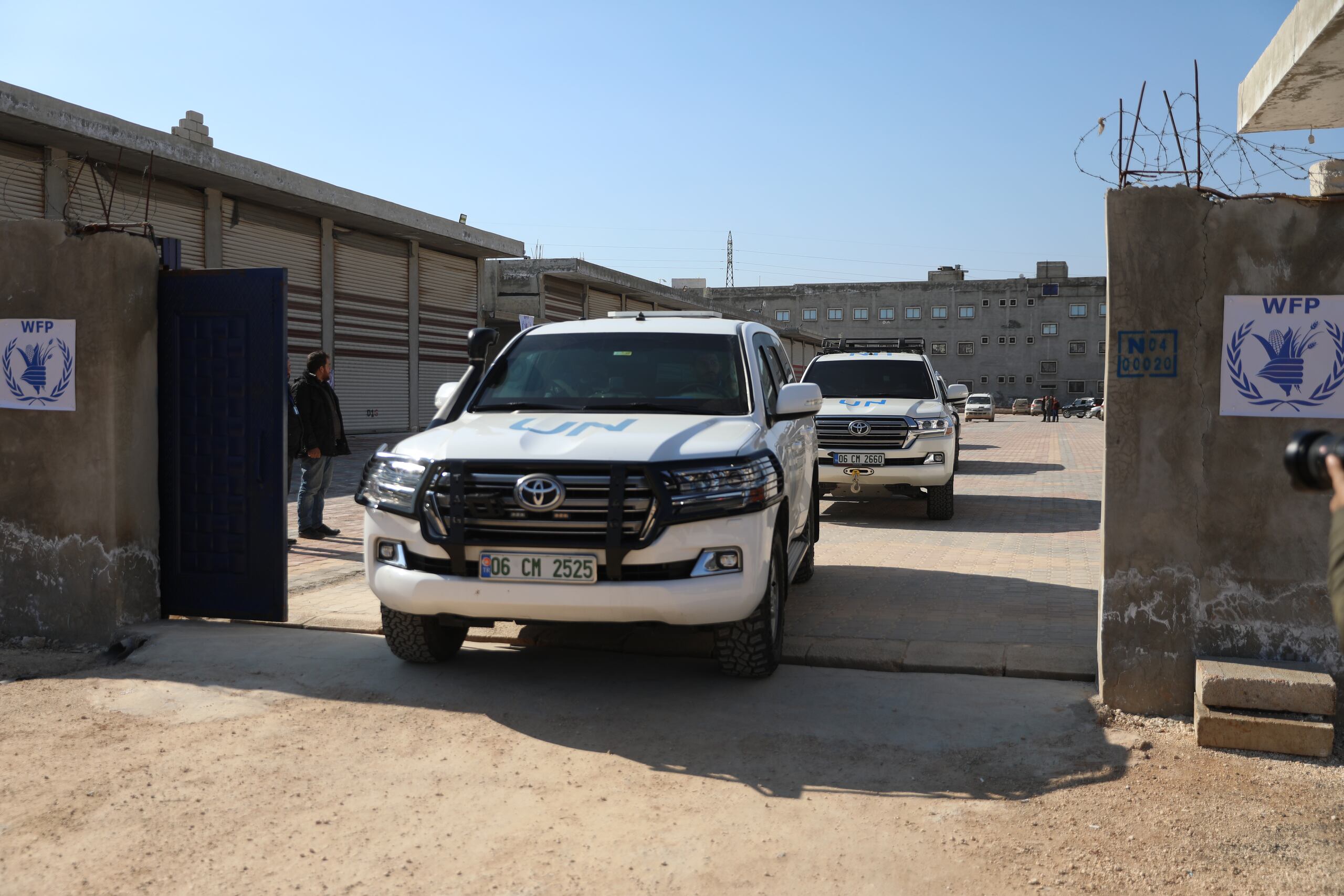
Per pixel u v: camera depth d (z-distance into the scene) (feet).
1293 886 9.86
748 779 12.52
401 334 96.48
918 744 13.65
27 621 19.81
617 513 14.37
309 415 31.73
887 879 10.03
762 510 15.31
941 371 267.80
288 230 81.05
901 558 28.68
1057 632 19.36
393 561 15.79
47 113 54.39
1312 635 14.10
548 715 14.87
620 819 11.40
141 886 9.84
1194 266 14.15
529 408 18.11
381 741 13.85
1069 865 10.28
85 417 19.30
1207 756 13.14
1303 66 17.10
